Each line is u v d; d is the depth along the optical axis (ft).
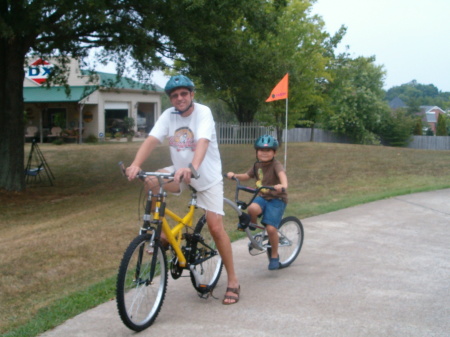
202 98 80.53
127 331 12.43
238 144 83.20
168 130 13.57
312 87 73.67
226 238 14.06
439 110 315.78
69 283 17.71
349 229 23.70
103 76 103.24
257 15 45.78
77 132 99.30
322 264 18.02
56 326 12.86
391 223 24.94
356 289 15.19
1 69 44.93
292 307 13.76
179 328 12.52
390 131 140.05
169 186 13.33
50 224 29.99
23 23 36.96
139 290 12.46
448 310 13.38
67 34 42.04
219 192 13.73
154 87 54.13
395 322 12.60
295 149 70.03
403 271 16.98
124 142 100.48
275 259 16.53
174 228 13.56
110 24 41.29
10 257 21.34
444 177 44.52
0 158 46.14
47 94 99.30
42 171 60.08
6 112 45.50
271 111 73.82
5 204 39.70
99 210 34.17
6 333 12.92
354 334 11.93
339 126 131.54
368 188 38.91
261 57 49.52
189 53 42.86
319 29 72.69
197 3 37.50
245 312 13.47
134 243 11.96
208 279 15.57
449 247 20.25
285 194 16.43
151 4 39.42
